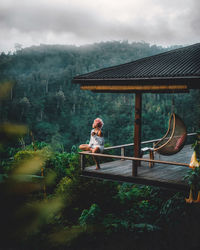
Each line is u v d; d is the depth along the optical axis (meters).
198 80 5.61
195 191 5.61
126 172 6.99
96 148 7.12
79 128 75.50
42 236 0.77
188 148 11.16
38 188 0.80
